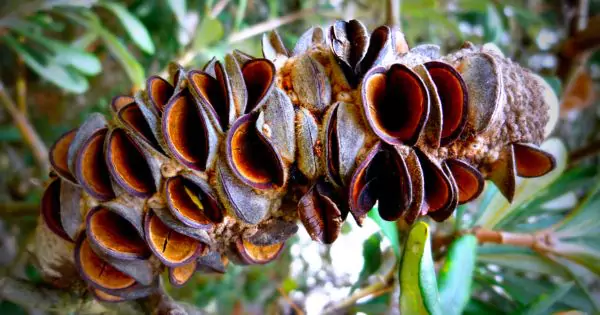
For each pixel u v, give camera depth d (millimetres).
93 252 121
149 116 112
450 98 108
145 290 128
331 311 199
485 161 119
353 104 109
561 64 245
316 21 301
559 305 183
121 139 114
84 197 120
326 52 115
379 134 104
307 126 109
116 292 124
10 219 238
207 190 112
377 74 108
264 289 341
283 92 110
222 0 293
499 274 194
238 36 266
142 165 116
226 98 110
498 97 108
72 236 121
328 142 108
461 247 152
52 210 126
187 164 110
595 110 408
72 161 118
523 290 183
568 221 178
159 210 114
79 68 231
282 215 121
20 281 138
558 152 171
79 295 140
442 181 109
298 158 111
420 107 104
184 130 112
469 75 111
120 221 120
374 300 205
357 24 114
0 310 205
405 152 108
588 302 182
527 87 120
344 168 106
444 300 141
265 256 133
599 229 176
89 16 237
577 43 238
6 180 330
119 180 112
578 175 206
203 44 241
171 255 116
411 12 279
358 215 109
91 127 122
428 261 119
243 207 110
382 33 114
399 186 109
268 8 343
